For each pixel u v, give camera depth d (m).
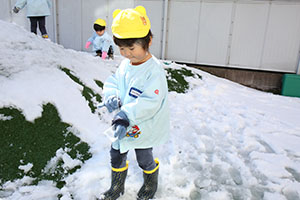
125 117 1.48
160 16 6.91
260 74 6.66
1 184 1.74
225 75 6.89
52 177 1.94
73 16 7.35
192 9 6.71
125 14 1.39
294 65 6.46
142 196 1.81
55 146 2.15
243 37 6.60
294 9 6.19
